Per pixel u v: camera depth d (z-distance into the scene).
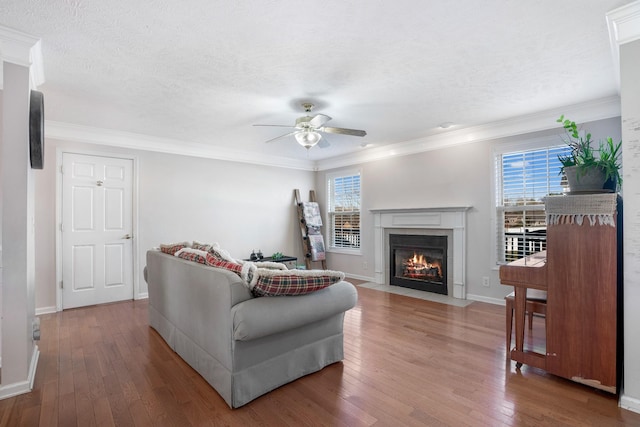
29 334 2.29
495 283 4.27
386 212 5.45
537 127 3.86
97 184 4.35
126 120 3.97
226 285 2.02
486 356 2.69
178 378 2.33
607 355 2.09
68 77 2.75
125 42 2.24
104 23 2.02
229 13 1.93
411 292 4.95
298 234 6.62
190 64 2.56
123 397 2.08
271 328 2.00
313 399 2.06
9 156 2.12
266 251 6.10
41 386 2.22
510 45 2.31
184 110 3.62
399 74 2.77
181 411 1.93
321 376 2.36
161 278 3.13
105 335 3.21
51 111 3.62
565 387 2.20
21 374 2.14
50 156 4.02
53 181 4.04
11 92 2.13
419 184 5.06
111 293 4.45
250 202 5.89
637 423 1.81
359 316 3.78
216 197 5.46
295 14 1.95
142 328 3.42
